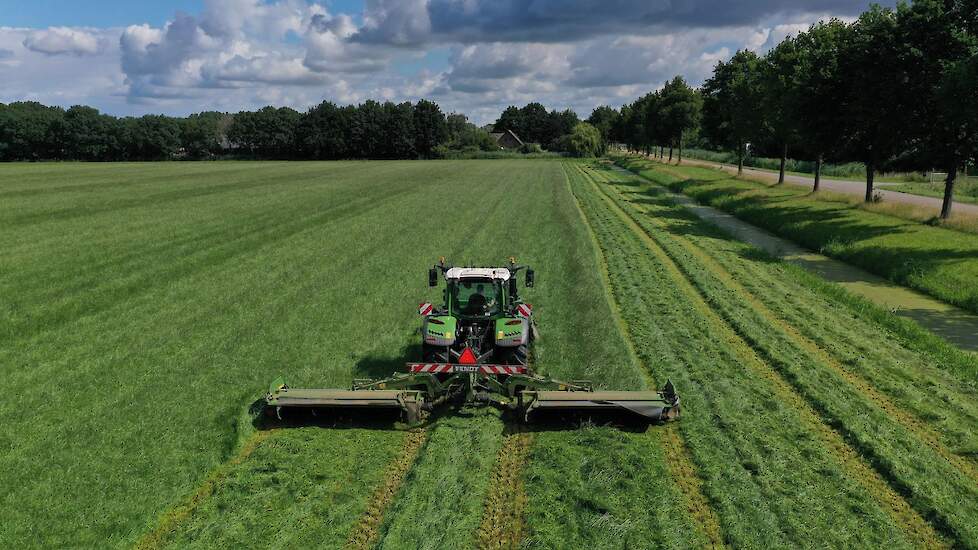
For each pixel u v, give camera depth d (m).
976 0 24.12
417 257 21.38
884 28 26.06
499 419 9.72
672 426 9.63
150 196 40.06
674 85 74.62
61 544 6.58
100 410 9.54
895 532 7.11
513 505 7.51
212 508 7.27
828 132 31.41
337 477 7.97
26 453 8.26
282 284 17.48
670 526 7.07
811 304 17.42
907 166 59.12
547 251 22.75
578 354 12.34
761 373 12.03
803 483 8.04
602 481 7.93
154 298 15.91
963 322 15.95
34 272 18.14
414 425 9.52
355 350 12.36
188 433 8.88
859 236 25.91
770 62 39.69
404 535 6.78
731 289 18.58
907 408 10.52
